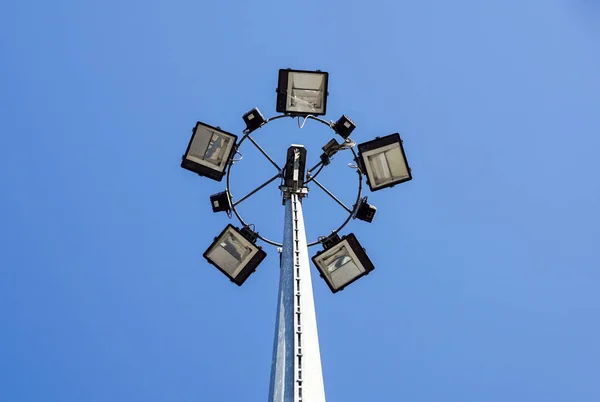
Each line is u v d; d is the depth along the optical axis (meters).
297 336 7.24
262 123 11.27
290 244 8.62
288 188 10.16
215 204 11.42
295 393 6.68
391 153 11.27
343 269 11.31
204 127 10.99
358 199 11.73
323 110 11.39
